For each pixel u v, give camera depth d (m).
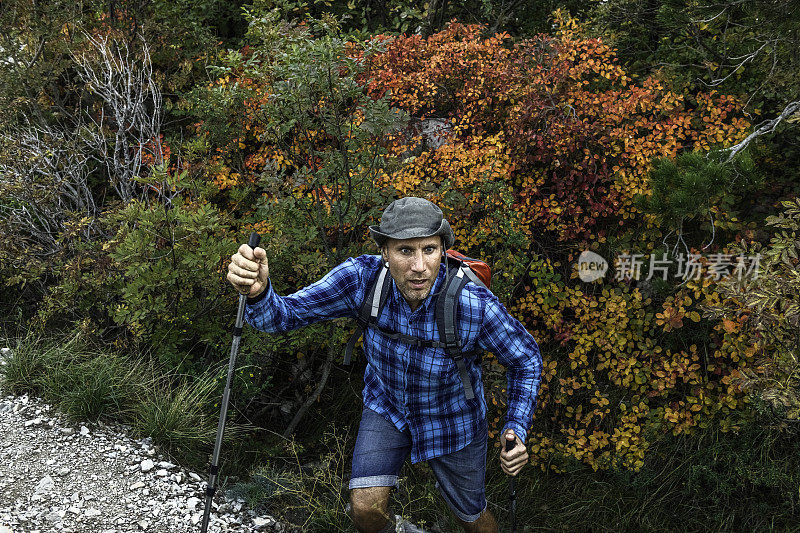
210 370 4.38
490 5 6.52
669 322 4.31
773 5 4.44
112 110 5.54
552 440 4.66
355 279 2.48
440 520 4.09
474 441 2.68
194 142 4.57
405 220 2.21
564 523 4.35
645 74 5.80
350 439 4.66
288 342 4.53
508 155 4.67
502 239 4.48
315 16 6.87
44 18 5.55
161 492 3.42
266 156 4.78
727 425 4.29
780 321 3.33
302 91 3.96
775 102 5.20
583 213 4.81
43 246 4.81
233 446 4.17
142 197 4.89
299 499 3.84
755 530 4.16
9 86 5.39
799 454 4.21
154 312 4.14
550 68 4.82
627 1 5.55
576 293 4.59
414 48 5.37
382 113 3.96
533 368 2.54
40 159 4.62
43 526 2.96
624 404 4.54
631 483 4.42
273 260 4.22
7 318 4.91
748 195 4.86
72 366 4.13
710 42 5.32
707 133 4.57
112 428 3.82
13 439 3.55
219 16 6.58
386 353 2.46
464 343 2.42
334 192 4.37
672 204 3.88
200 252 3.88
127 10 5.87
